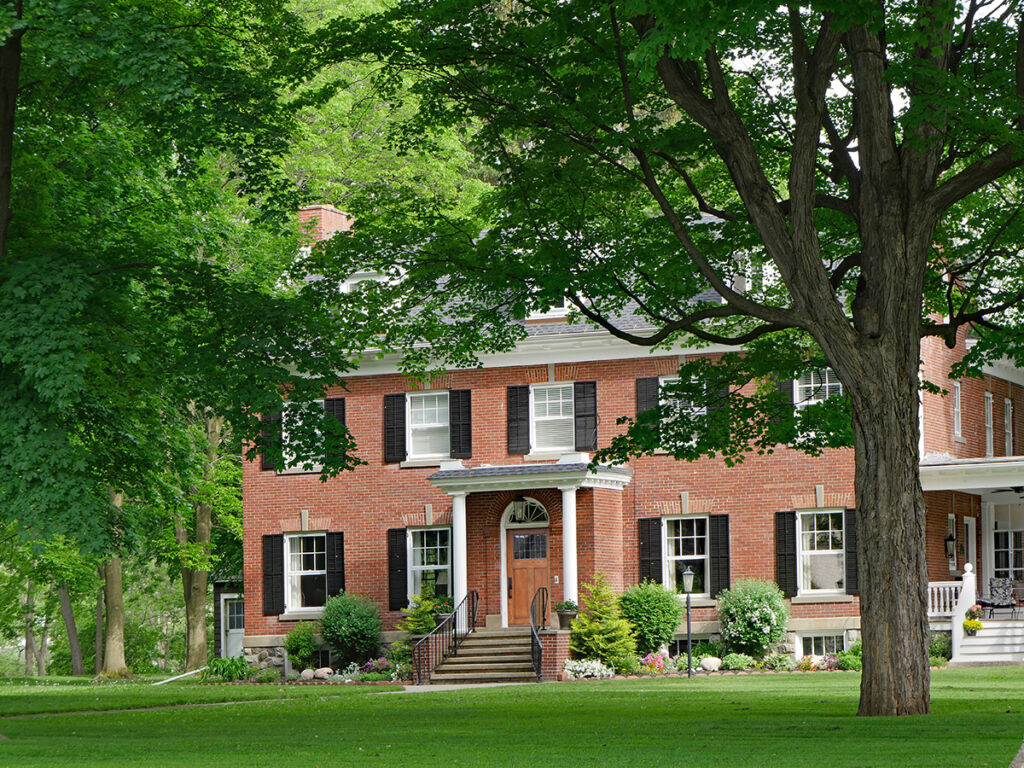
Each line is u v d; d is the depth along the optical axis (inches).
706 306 716.0
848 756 422.9
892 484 602.9
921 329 741.9
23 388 685.3
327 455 860.6
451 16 717.3
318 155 1889.8
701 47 490.9
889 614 598.9
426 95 778.8
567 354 1386.6
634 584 1350.9
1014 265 849.5
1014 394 1557.6
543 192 808.3
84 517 674.2
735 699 792.3
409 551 1418.6
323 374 846.5
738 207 842.2
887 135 611.5
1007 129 588.4
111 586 1745.8
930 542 1301.7
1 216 748.0
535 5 721.6
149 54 669.9
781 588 1306.6
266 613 1454.2
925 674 600.7
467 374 1421.0
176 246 1142.3
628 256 786.2
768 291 944.3
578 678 1212.5
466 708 786.8
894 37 579.8
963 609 1224.8
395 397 1439.5
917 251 612.4
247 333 823.1
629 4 496.4
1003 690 821.9
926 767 386.9
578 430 1370.6
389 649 1400.1
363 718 717.3
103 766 442.3
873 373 605.9
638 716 666.2
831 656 1238.9
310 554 1465.3
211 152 821.2
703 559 1343.5
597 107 731.4
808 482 1310.3
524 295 818.8
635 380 1359.5
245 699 1025.5
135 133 1040.8
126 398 953.5
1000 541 1448.1
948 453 1360.7
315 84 1839.3
